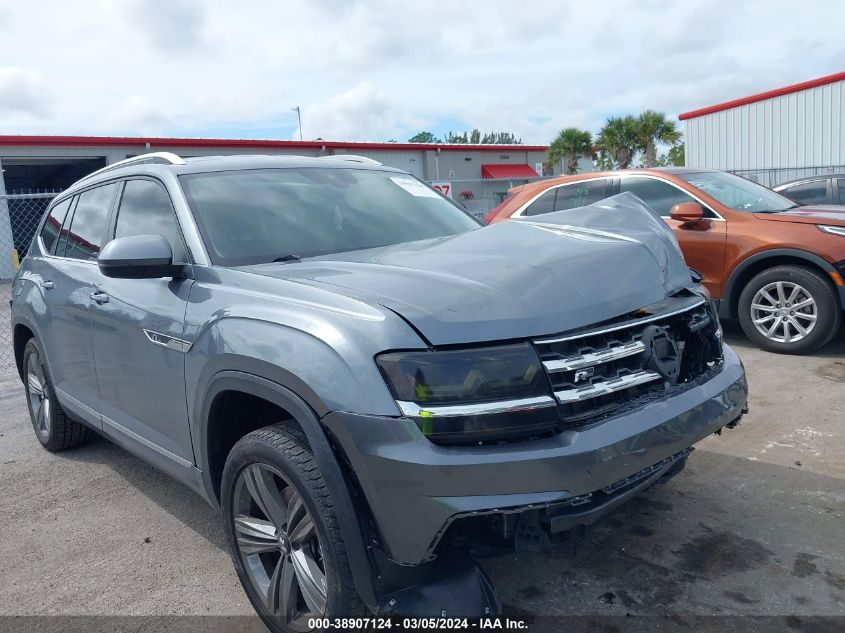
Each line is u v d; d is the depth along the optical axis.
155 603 3.16
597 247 2.82
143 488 4.44
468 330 2.25
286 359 2.40
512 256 2.72
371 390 2.20
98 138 24.39
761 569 3.08
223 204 3.41
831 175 11.20
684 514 3.58
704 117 24.80
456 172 35.81
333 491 2.29
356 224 3.61
